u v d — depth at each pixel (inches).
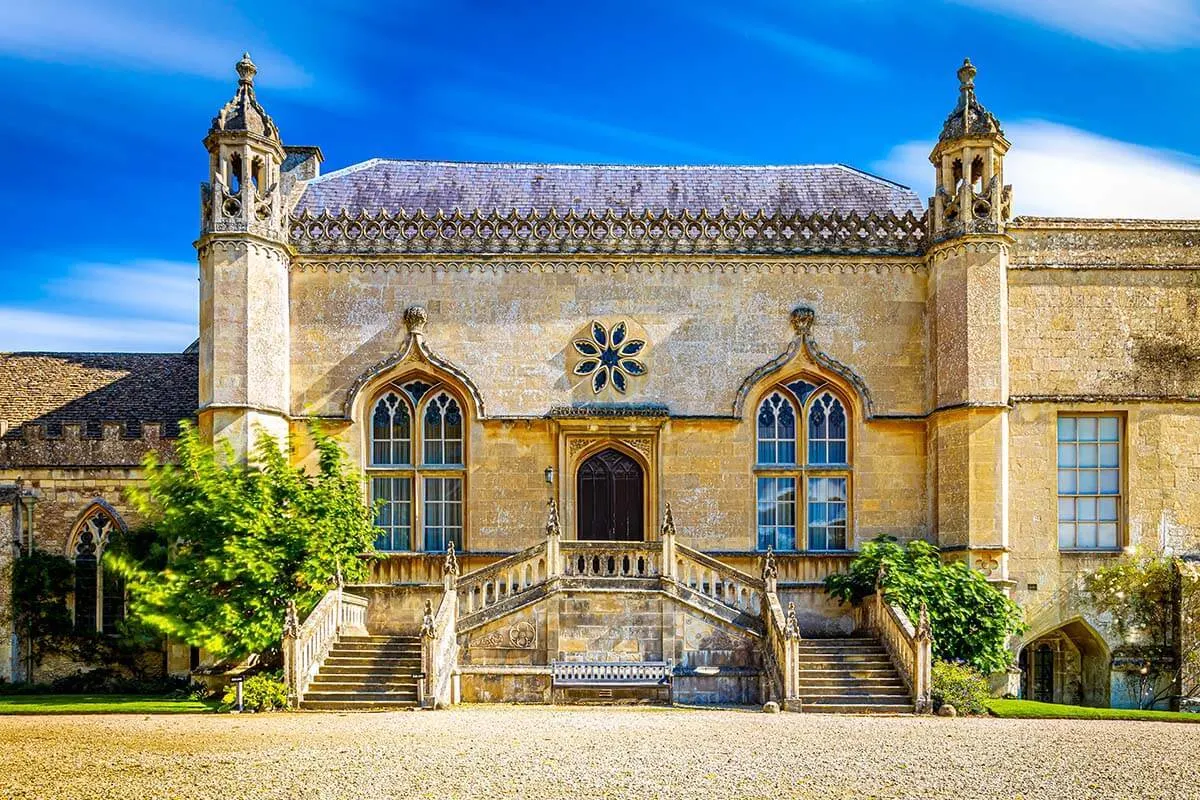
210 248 1190.9
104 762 681.6
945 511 1196.5
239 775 645.3
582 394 1249.4
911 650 995.9
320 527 1082.1
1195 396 1245.7
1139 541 1235.2
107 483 1321.4
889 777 657.0
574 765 679.7
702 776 654.5
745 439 1245.7
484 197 1378.0
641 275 1258.6
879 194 1384.1
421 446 1255.5
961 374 1191.6
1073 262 1251.2
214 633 1042.7
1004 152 1235.9
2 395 1438.2
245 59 1240.2
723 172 1425.9
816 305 1256.8
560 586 1075.3
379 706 981.8
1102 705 1221.7
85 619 1311.5
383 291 1256.8
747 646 1068.5
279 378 1217.4
